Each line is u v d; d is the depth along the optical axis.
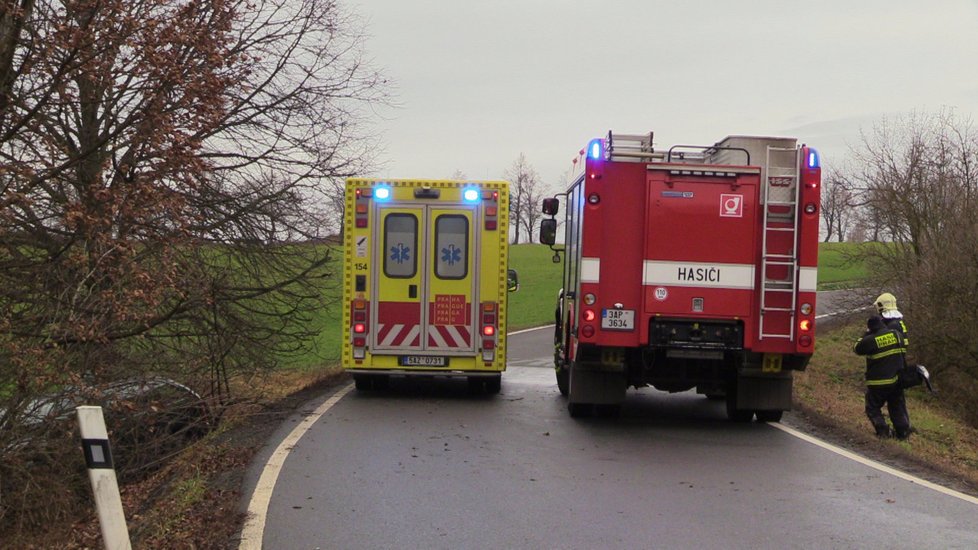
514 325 32.81
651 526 6.68
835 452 9.80
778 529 6.65
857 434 10.92
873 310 24.30
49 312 7.73
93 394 7.63
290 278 14.30
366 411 12.12
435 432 10.55
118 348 8.57
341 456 9.02
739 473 8.63
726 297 10.68
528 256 69.38
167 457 8.95
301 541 6.18
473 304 13.44
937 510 7.30
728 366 11.68
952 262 20.02
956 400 19.97
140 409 8.38
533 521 6.78
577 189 12.04
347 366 13.38
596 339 10.70
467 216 13.45
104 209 7.99
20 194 7.55
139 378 8.56
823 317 30.88
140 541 6.30
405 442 9.85
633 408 13.34
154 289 7.88
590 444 10.03
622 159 10.73
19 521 7.80
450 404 13.05
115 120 8.73
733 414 12.17
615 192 10.73
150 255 8.31
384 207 13.42
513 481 8.11
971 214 20.50
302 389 14.74
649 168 10.70
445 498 7.44
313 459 8.85
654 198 10.70
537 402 13.52
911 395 20.42
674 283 10.69
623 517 6.93
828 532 6.58
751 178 10.68
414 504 7.22
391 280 13.41
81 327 7.44
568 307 12.89
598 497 7.57
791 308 10.62
